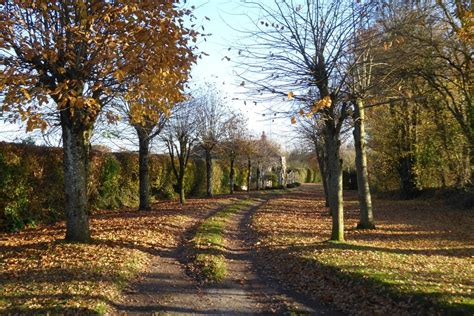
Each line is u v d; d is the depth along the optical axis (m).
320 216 21.69
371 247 11.73
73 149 11.22
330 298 7.54
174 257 11.38
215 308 7.19
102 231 14.01
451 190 26.89
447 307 6.14
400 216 21.09
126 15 10.05
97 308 6.62
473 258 10.67
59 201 18.73
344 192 48.19
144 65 10.29
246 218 21.23
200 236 14.05
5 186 15.20
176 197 34.34
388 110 29.45
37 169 17.14
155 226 15.74
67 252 10.09
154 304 7.31
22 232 14.95
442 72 19.33
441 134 24.67
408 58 13.81
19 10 9.94
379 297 7.20
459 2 15.51
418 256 10.66
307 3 11.52
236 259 11.40
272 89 11.88
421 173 27.78
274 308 7.23
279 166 56.78
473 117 19.91
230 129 36.53
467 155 23.78
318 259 9.84
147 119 20.48
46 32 9.84
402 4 15.67
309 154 49.34
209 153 35.53
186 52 10.80
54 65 9.86
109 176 23.38
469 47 18.14
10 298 6.92
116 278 8.44
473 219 19.11
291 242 12.87
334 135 12.29
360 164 16.52
